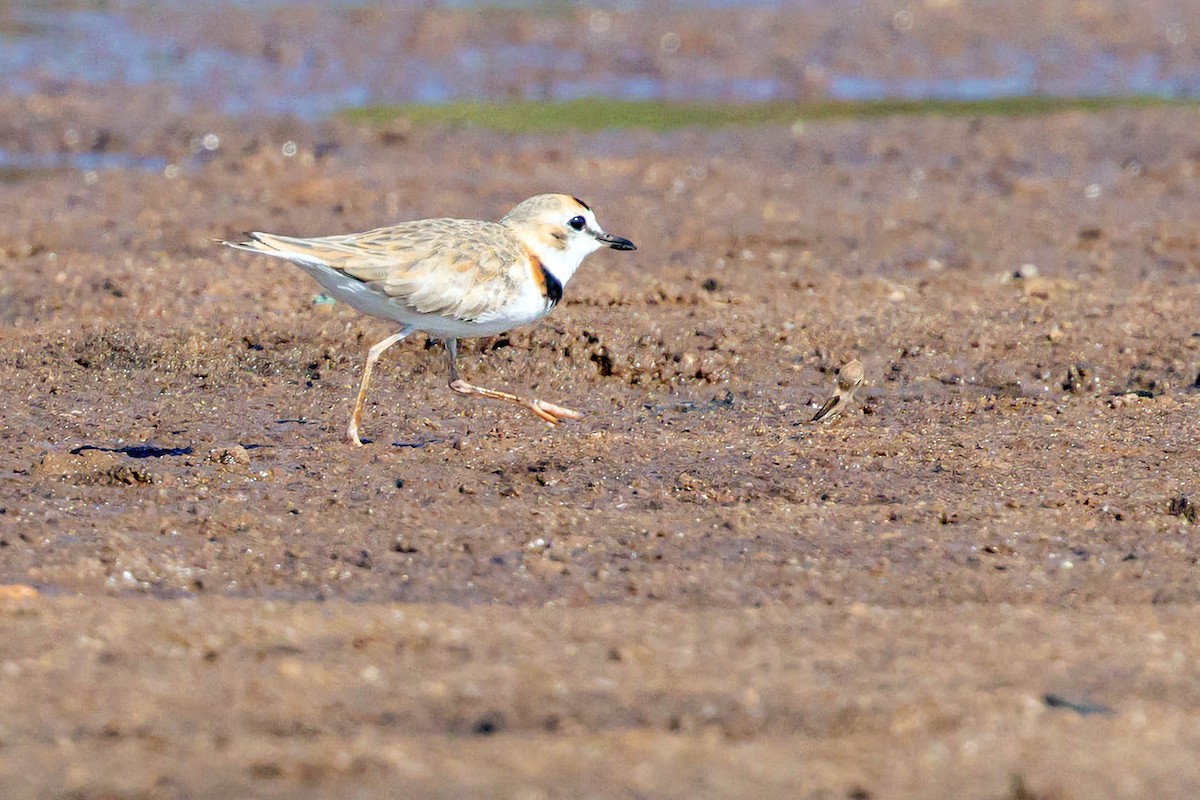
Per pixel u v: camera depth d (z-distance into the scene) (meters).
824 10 31.84
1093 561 9.48
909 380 14.08
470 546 9.62
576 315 15.05
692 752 6.68
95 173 20.61
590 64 27.91
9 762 6.47
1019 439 12.13
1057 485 10.98
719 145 23.27
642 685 7.36
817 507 10.46
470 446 11.74
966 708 7.14
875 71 28.16
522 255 11.99
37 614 8.14
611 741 6.77
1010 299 16.16
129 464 11.10
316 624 8.16
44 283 15.80
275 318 14.91
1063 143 23.55
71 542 9.58
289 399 13.23
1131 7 32.41
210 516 10.06
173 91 25.06
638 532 9.93
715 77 27.39
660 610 8.57
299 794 6.28
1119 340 14.80
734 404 13.52
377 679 7.41
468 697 7.21
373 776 6.43
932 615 8.50
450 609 8.51
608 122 24.44
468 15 30.58
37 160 21.58
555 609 8.59
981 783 6.47
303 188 19.98
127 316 14.98
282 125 23.31
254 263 16.95
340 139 22.81
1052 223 19.39
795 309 15.65
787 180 21.41
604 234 12.55
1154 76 28.39
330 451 11.62
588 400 13.59
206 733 6.80
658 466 11.36
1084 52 29.67
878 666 7.65
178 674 7.41
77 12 30.03
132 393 13.28
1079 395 13.73
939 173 21.91
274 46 28.02
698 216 19.38
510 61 27.89
